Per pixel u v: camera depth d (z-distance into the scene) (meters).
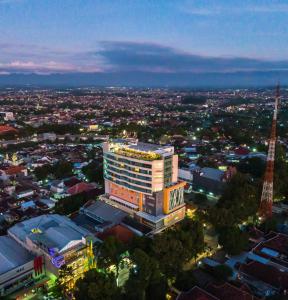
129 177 142.75
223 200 160.25
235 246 118.12
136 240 118.06
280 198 171.12
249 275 107.69
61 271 99.19
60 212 156.50
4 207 164.75
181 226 126.81
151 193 136.38
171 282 107.81
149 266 98.81
